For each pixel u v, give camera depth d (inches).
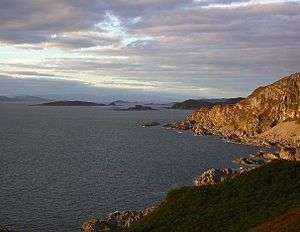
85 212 3809.1
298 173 2518.5
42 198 4259.4
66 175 5472.4
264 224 1792.6
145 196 4379.9
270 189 2358.5
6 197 4279.0
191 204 2460.6
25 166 6136.8
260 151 7687.0
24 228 3380.9
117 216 3314.5
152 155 7391.7
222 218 2116.1
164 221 2346.2
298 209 1808.6
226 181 2669.8
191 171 5787.4
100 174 5546.3
